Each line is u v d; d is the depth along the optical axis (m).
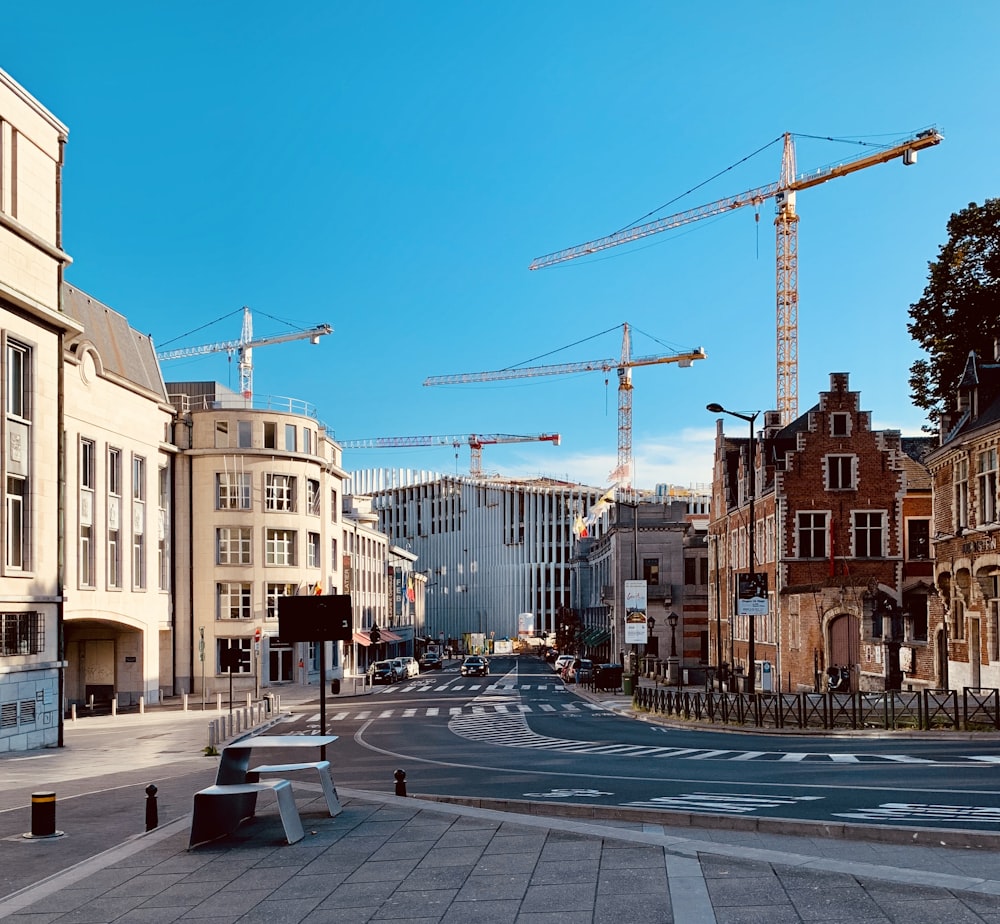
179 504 61.03
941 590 39.28
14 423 30.83
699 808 14.07
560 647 119.69
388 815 13.60
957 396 42.53
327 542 68.94
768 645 52.75
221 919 9.02
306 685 63.19
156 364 60.47
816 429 50.72
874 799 14.45
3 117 30.83
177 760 25.91
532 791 16.92
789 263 118.56
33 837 13.35
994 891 8.49
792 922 7.92
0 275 30.19
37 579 31.52
